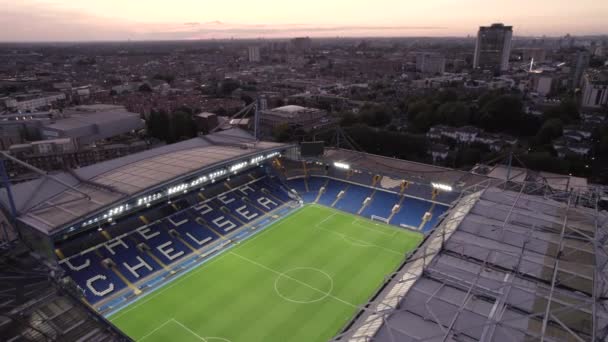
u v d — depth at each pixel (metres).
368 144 146.38
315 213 94.94
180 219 82.44
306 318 58.12
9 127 176.00
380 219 91.38
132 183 73.25
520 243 47.22
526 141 167.38
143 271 68.00
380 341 32.81
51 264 60.75
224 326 56.28
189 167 81.25
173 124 172.88
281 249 78.31
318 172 112.25
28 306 50.53
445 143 162.38
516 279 40.53
